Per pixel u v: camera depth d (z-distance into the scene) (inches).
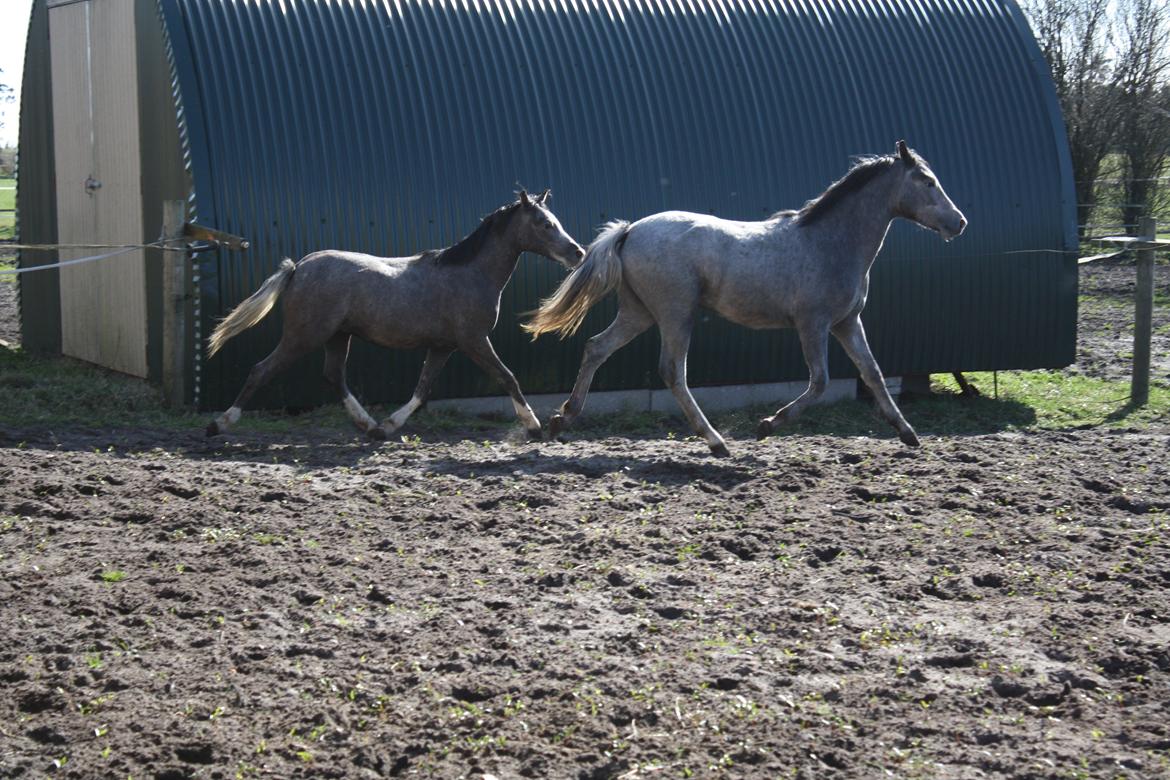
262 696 245.3
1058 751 226.1
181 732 230.1
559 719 236.1
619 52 676.7
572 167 645.3
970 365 717.9
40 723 233.8
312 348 497.4
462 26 653.3
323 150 598.5
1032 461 466.9
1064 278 729.6
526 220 506.9
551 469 446.0
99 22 682.2
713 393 680.4
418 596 304.8
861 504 400.2
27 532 350.6
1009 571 331.3
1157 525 379.2
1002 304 719.1
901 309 696.4
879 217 487.5
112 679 251.0
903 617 295.6
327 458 466.0
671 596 307.0
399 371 606.2
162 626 281.1
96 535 350.3
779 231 478.6
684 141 669.9
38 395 583.2
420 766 219.3
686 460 456.1
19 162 828.6
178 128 578.6
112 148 676.7
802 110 695.7
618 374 653.3
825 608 298.5
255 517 370.9
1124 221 1556.3
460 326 511.5
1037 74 742.5
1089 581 324.8
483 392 629.0
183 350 569.3
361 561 330.3
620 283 481.7
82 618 285.7
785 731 232.4
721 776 215.8
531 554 341.1
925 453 478.9
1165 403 698.2
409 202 612.7
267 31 608.1
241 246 549.6
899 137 706.8
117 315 685.3
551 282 636.7
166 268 564.4
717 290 472.4
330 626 283.1
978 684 255.8
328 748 225.6
